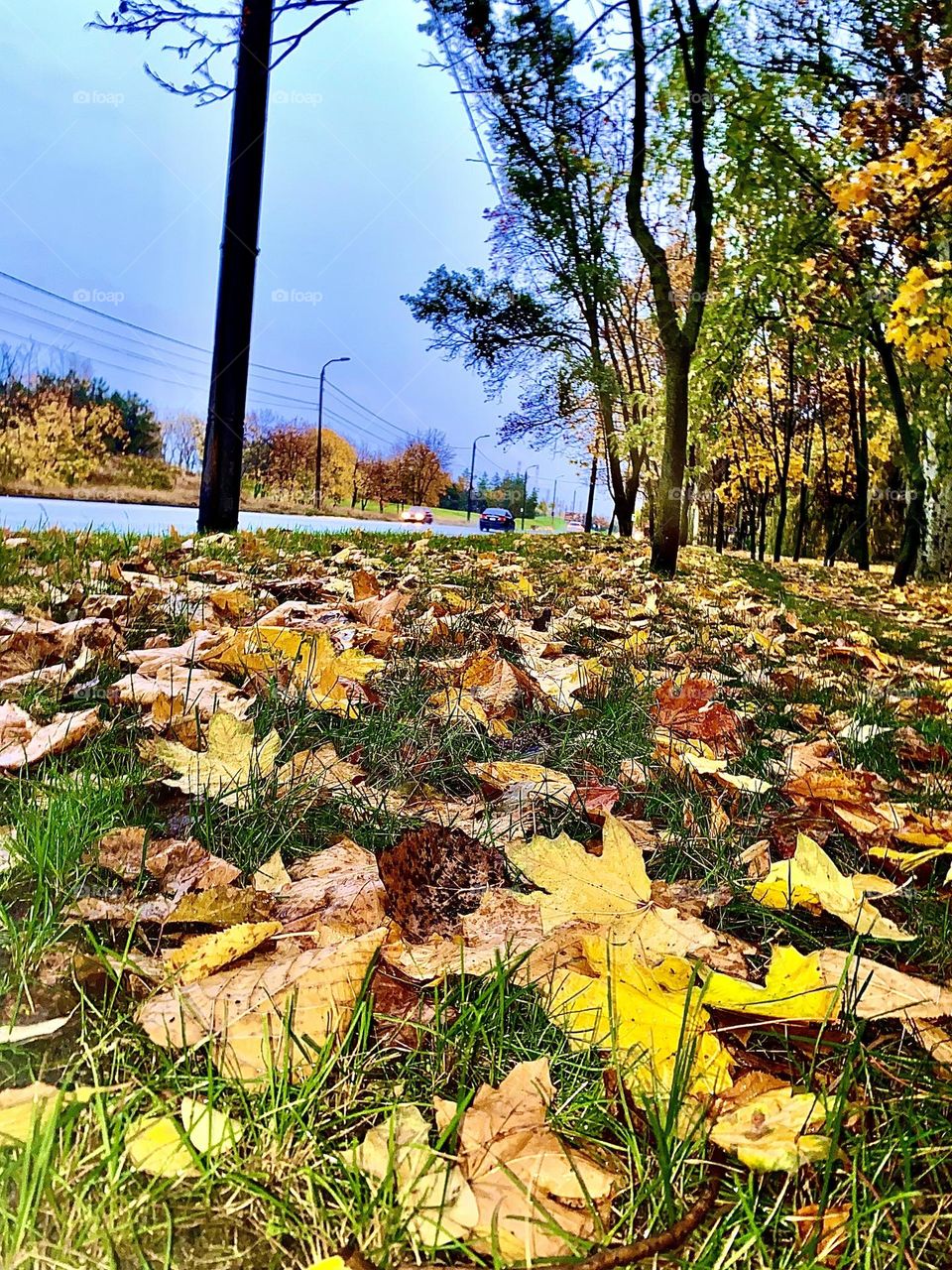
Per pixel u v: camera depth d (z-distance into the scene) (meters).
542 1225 0.74
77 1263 0.69
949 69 10.67
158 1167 0.77
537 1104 0.89
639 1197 0.79
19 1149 0.76
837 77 12.12
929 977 1.22
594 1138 0.87
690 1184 0.83
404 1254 0.73
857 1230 0.77
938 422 15.70
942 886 1.63
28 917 1.15
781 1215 0.79
